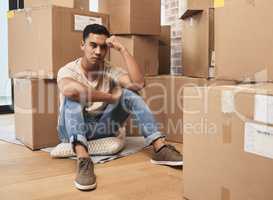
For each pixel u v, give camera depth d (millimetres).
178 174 1687
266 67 1331
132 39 2396
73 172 1715
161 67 2980
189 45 2406
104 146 1991
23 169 1761
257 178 1048
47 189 1487
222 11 1490
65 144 1979
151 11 2455
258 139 1036
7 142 2357
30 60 2221
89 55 1909
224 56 1497
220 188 1189
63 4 2332
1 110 3633
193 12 2246
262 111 1019
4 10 3568
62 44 2123
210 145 1224
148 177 1644
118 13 2410
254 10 1355
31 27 2189
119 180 1604
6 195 1418
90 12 2254
